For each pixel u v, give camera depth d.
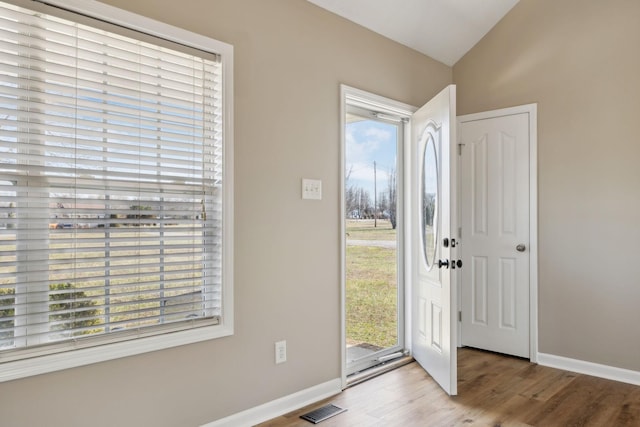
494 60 3.66
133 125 2.00
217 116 2.26
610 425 2.38
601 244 3.14
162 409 2.05
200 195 2.23
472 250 3.75
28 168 1.73
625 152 3.05
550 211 3.37
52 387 1.75
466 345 3.80
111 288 1.93
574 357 3.25
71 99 1.83
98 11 1.84
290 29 2.58
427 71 3.62
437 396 2.75
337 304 2.84
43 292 1.75
